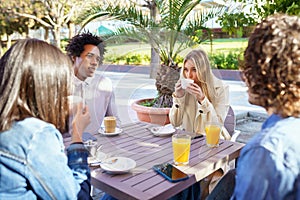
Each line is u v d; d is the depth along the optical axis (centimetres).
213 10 295
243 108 479
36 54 92
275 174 68
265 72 76
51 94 93
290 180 68
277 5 208
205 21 296
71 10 698
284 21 78
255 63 78
